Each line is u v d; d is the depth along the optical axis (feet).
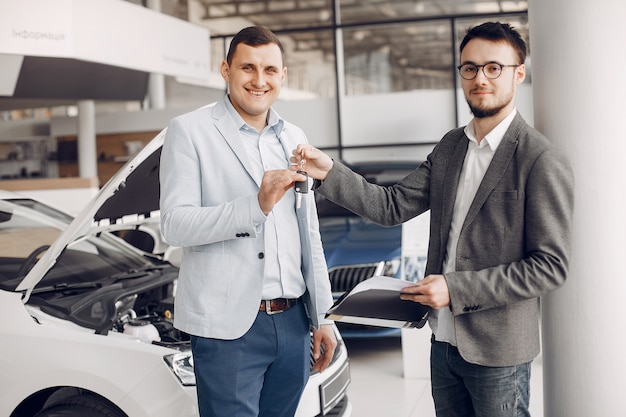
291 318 8.78
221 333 8.31
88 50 21.81
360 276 18.45
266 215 7.91
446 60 36.42
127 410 9.64
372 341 21.21
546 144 7.60
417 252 18.70
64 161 42.39
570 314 8.80
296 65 38.06
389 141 37.17
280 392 8.95
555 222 7.42
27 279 10.82
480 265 7.72
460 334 7.74
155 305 12.80
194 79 28.04
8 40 20.07
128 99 34.42
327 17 37.52
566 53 8.73
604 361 8.72
